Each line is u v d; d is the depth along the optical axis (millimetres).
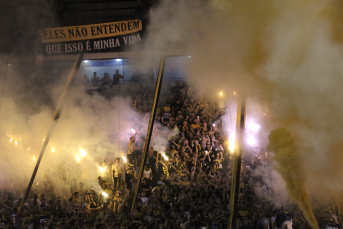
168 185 14758
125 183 14352
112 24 15523
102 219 12492
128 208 13156
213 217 11703
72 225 12180
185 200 12969
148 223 11781
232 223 6473
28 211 12477
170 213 12242
